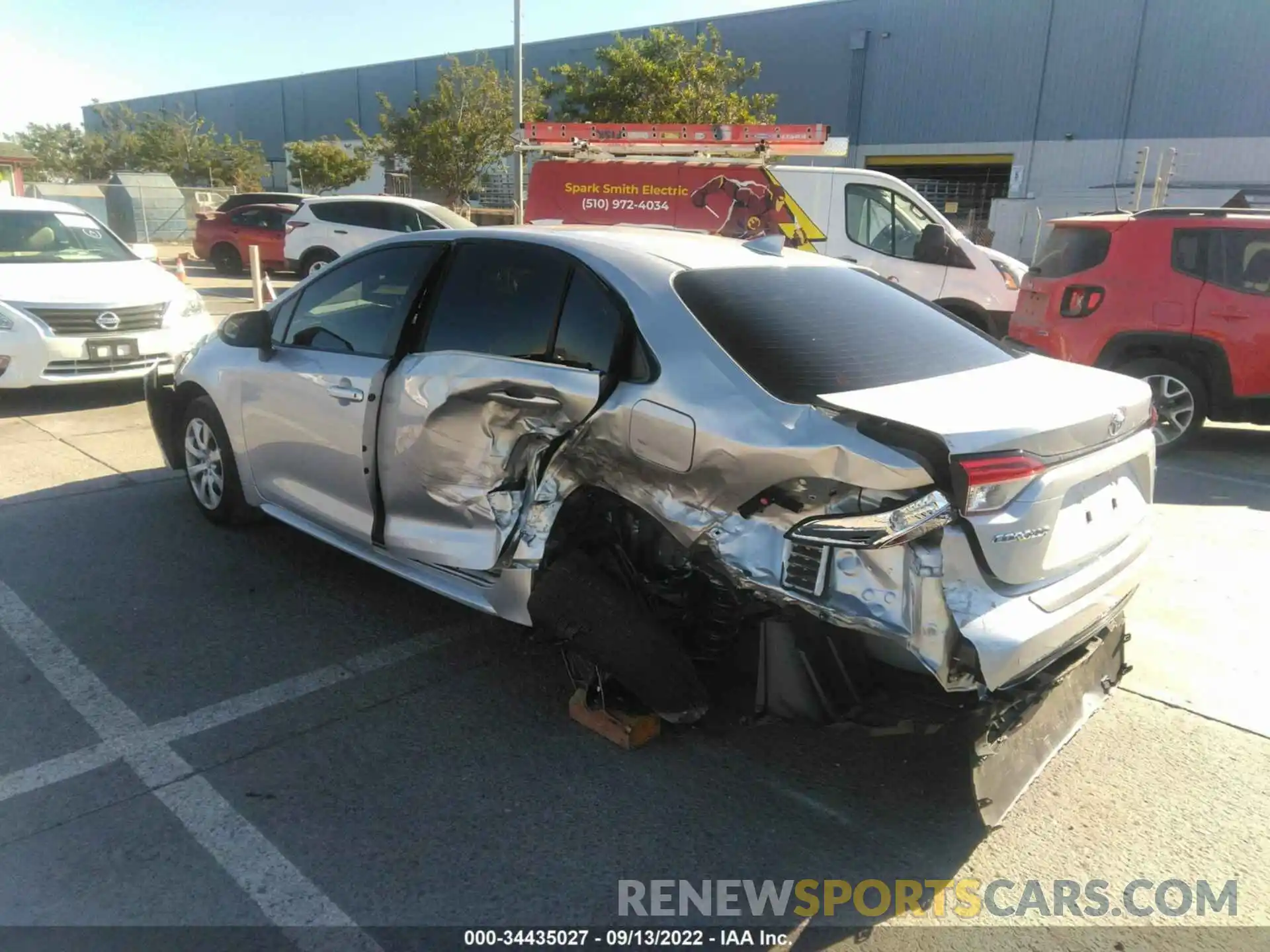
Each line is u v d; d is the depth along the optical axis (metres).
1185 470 6.96
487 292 3.62
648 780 3.10
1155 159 26.62
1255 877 2.74
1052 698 2.92
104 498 5.66
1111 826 2.95
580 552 3.28
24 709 3.39
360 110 46.03
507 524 3.39
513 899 2.55
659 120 22.81
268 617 4.18
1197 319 7.08
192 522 5.28
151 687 3.57
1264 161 25.16
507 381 3.30
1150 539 3.28
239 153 44.56
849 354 3.07
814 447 2.61
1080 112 27.64
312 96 48.22
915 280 10.20
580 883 2.63
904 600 2.52
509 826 2.85
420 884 2.60
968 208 30.52
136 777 3.02
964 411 2.66
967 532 2.51
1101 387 3.10
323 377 4.07
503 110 26.91
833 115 32.34
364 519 4.04
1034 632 2.59
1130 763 3.28
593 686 3.39
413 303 3.83
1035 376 3.19
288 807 2.90
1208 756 3.32
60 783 2.97
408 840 2.77
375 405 3.79
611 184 11.48
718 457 2.79
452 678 3.72
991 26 28.72
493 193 30.44
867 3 30.88
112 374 7.66
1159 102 26.39
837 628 2.75
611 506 3.23
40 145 48.34
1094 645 3.10
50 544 4.91
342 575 4.65
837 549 2.60
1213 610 4.51
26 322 7.28
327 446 4.10
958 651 2.51
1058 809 3.03
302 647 3.92
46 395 8.45
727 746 3.30
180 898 2.51
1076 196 27.56
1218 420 7.28
